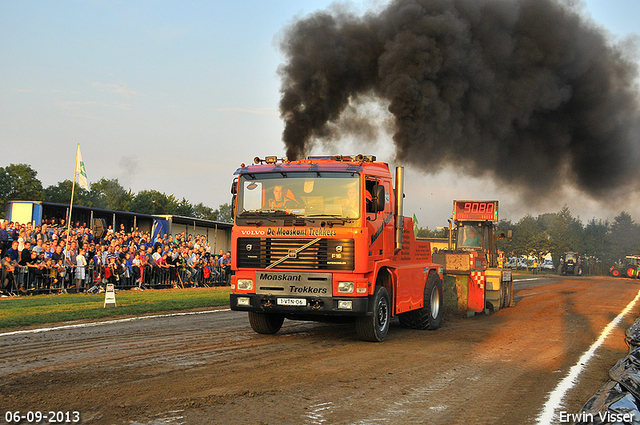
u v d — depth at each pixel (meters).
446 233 20.39
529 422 5.02
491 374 7.03
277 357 7.84
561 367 7.59
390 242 10.22
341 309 8.86
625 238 69.62
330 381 6.40
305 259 9.05
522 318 14.28
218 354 7.94
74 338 9.09
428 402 5.59
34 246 17.62
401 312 10.44
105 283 19.27
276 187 9.37
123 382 6.09
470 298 14.83
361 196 8.96
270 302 9.16
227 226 33.06
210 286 24.88
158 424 4.69
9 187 64.19
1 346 8.23
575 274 56.56
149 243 23.88
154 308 13.58
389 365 7.44
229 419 4.86
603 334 11.17
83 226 23.16
